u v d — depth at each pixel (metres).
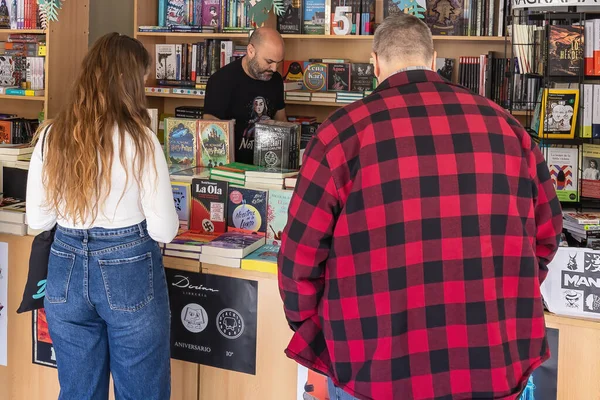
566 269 2.10
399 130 1.52
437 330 1.54
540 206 1.69
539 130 2.81
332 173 1.52
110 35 2.07
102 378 2.19
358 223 1.52
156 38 5.06
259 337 2.44
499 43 4.51
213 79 3.85
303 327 1.72
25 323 2.71
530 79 4.14
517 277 1.57
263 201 2.57
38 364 2.71
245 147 3.47
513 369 1.58
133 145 2.00
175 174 2.75
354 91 4.58
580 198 2.72
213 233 2.65
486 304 1.54
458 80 4.46
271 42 3.71
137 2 4.88
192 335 2.52
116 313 2.05
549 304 2.13
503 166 1.54
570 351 2.12
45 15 4.50
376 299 1.54
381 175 1.51
